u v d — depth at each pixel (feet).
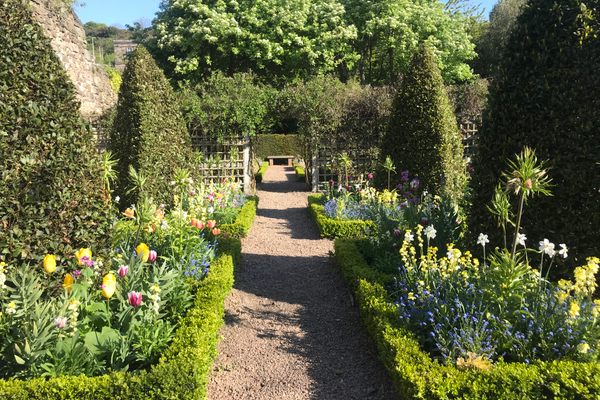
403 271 14.65
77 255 10.77
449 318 11.08
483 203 13.71
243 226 24.61
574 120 11.91
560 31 12.16
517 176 11.02
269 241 25.58
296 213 35.09
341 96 40.06
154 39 66.54
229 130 39.58
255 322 14.66
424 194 21.61
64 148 11.03
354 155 40.52
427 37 70.54
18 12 10.59
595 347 9.70
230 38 64.23
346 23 70.49
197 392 9.00
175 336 10.82
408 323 11.42
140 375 8.96
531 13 12.77
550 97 12.19
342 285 18.12
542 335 9.97
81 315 10.53
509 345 10.10
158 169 23.62
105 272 11.96
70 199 11.09
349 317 15.06
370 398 10.41
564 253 10.91
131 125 23.16
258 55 61.87
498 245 13.38
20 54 10.46
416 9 68.80
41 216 10.53
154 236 16.39
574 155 11.96
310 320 14.87
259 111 39.60
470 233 14.26
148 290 11.39
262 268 20.51
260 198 43.21
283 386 10.96
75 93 11.65
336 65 69.87
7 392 8.21
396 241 17.25
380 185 25.17
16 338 9.12
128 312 10.44
